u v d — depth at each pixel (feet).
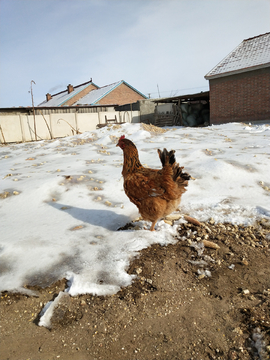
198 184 4.55
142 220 3.59
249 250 2.96
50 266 2.55
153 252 2.83
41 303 2.22
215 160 5.41
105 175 5.17
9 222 3.49
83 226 3.35
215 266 2.70
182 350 1.83
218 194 4.22
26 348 1.87
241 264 2.73
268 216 3.51
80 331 1.99
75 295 2.26
